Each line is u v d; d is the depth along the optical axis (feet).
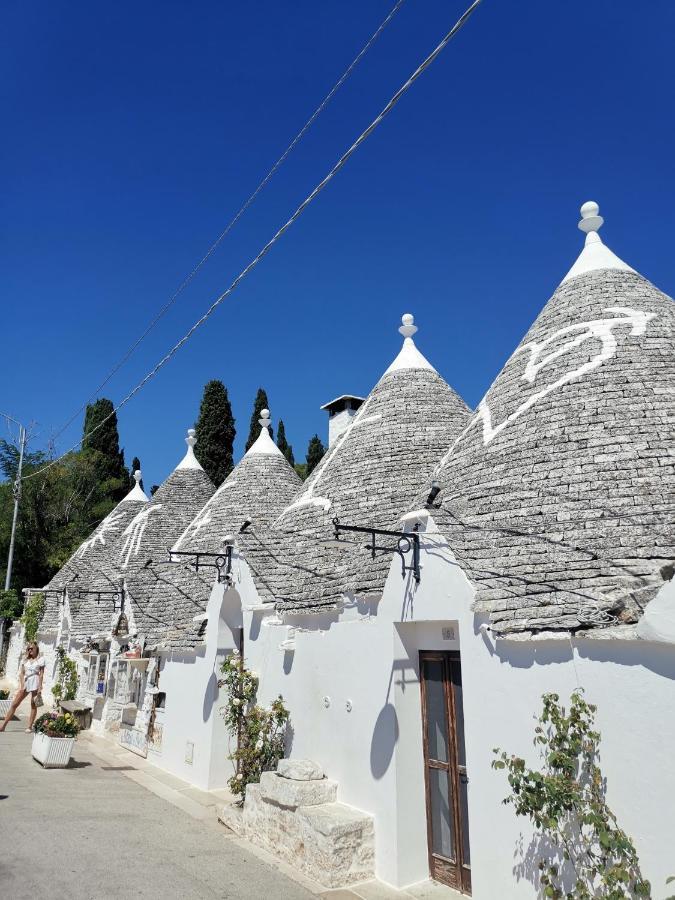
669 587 16.87
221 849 28.07
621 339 32.01
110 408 183.11
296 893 23.40
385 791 25.36
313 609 31.14
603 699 18.17
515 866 19.83
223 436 161.17
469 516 28.27
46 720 43.98
